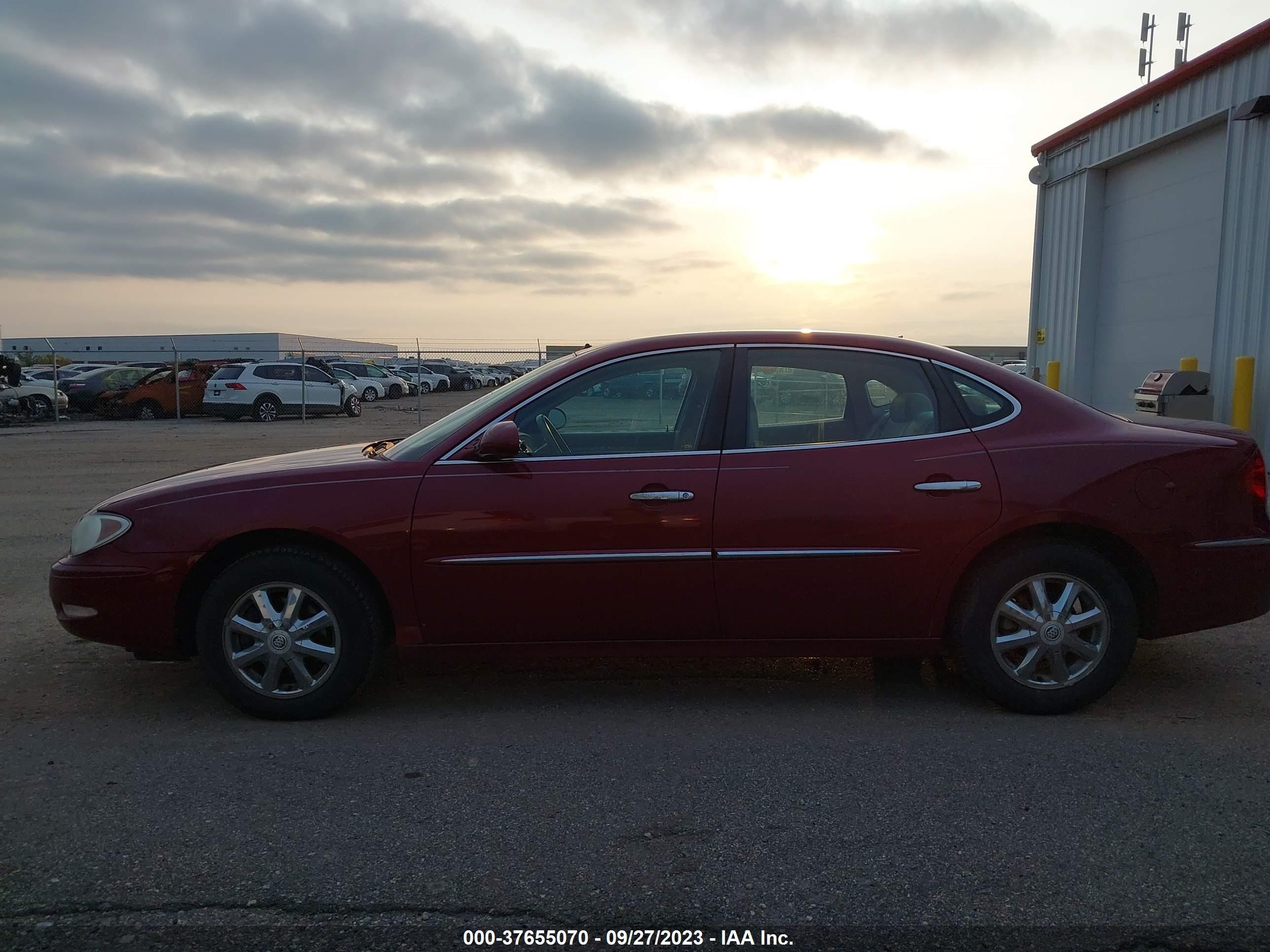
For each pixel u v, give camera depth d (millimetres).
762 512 3955
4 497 10914
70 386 26750
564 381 4207
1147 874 2803
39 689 4535
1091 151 11719
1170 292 10516
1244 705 4219
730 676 4672
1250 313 8945
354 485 4031
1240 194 9055
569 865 2895
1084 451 4016
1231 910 2621
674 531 3967
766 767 3592
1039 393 4191
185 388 26156
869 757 3676
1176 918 2584
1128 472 3982
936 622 4055
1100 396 11977
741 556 3961
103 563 4031
